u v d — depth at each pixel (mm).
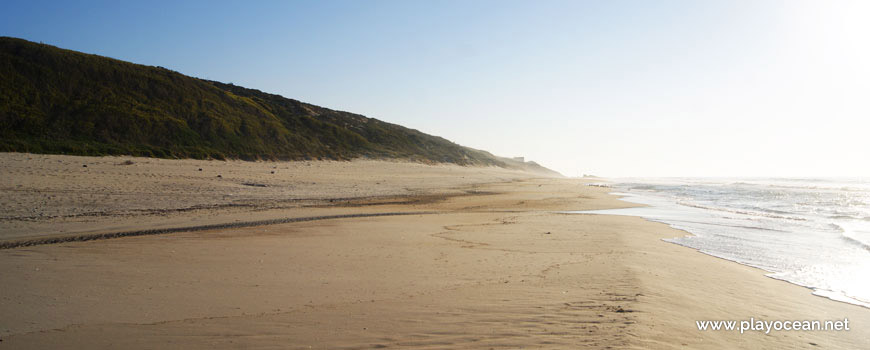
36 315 5461
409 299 6309
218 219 15156
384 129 89750
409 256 9703
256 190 26391
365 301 6219
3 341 4582
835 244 13000
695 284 7668
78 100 46219
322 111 87625
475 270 8367
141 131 45969
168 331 4949
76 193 19094
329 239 11867
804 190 46750
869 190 47906
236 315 5555
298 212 17969
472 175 65562
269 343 4586
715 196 36406
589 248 11094
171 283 7094
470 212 20281
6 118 38562
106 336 4781
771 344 5008
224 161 47062
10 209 14977
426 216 18141
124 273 7688
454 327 5059
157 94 55156
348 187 32562
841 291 7945
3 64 45438
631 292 6582
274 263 8758
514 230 14328
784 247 12461
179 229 13086
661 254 10672
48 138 38500
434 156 85312
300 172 41312
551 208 23344
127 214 15664
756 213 22078
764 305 6727
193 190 23562
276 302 6148
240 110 63312
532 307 5844
